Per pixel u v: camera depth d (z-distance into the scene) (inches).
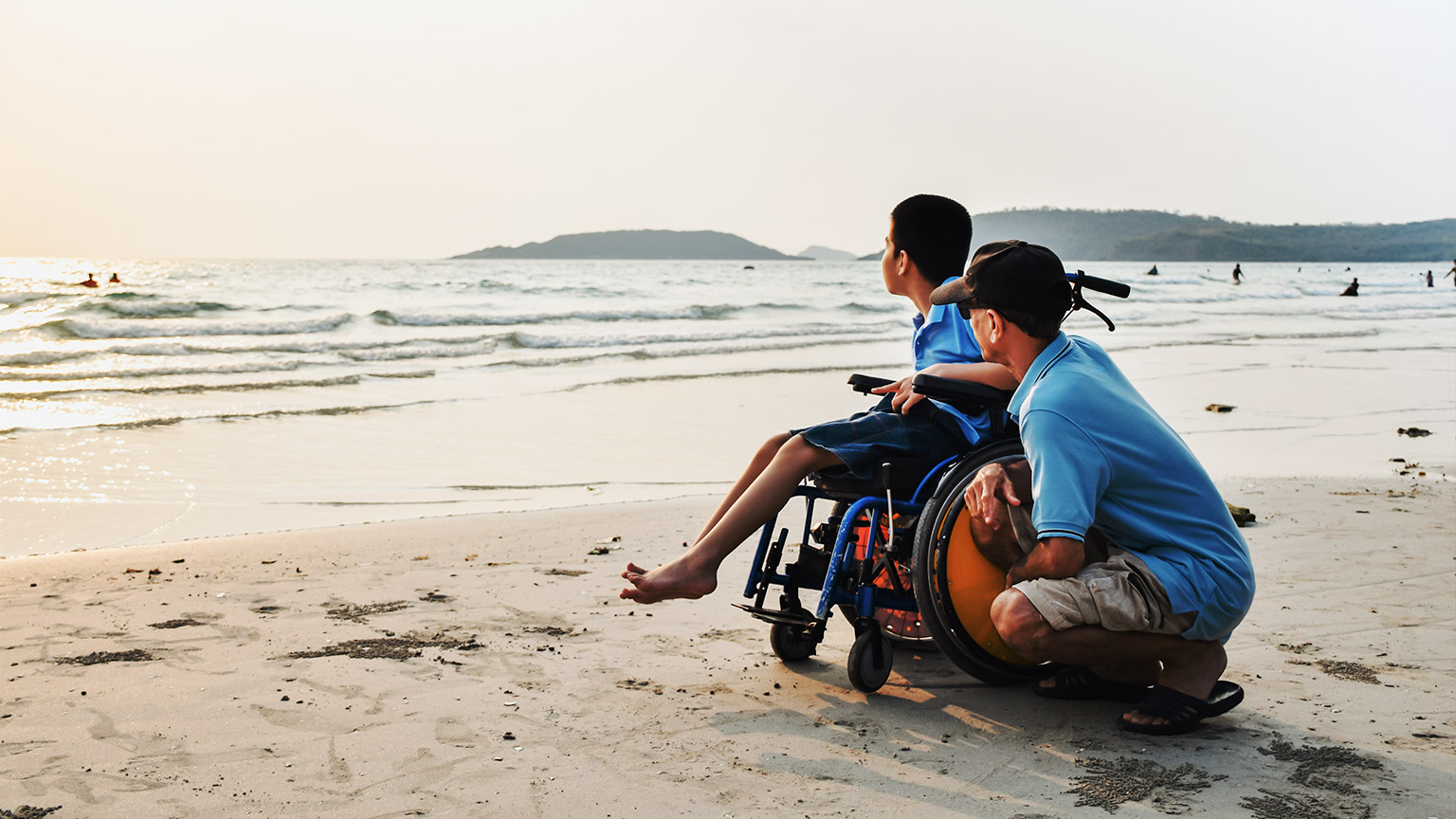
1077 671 121.6
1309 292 1878.7
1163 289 1830.7
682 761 102.5
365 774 99.0
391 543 218.5
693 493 296.4
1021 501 109.1
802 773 99.7
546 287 1675.7
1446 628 151.9
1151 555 103.7
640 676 131.0
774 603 170.6
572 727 112.1
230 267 3117.6
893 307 1229.7
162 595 172.1
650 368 608.4
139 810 90.5
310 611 162.1
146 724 111.7
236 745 106.0
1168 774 99.1
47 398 448.5
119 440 357.4
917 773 99.9
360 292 1440.7
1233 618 104.7
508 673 131.4
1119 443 100.3
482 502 280.4
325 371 568.7
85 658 135.9
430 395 485.4
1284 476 300.2
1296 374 579.2
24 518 250.5
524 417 427.8
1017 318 105.3
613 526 237.6
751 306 1157.7
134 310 935.0
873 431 120.6
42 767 99.8
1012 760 103.1
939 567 113.6
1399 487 279.1
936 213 128.2
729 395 497.4
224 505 271.3
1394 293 1884.8
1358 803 92.2
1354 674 131.3
